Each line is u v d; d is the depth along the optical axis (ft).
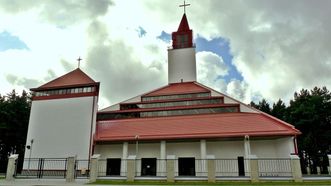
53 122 105.91
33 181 69.41
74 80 112.47
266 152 96.02
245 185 58.23
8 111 148.25
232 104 116.98
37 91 113.39
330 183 60.08
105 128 109.50
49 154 100.99
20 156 153.79
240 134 91.81
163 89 144.15
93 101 105.50
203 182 64.08
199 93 133.80
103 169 102.27
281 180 63.87
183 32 160.45
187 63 154.30
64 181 69.26
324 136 155.84
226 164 95.61
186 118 110.01
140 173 99.86
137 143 98.78
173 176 66.18
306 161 164.86
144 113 121.80
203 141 94.79
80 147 99.71
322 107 160.76
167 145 102.42
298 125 159.84
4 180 72.28
